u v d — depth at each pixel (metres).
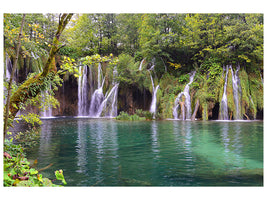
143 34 15.91
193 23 15.07
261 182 3.20
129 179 3.29
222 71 13.83
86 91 17.16
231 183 3.19
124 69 15.77
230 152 4.84
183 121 11.92
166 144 5.65
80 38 14.92
